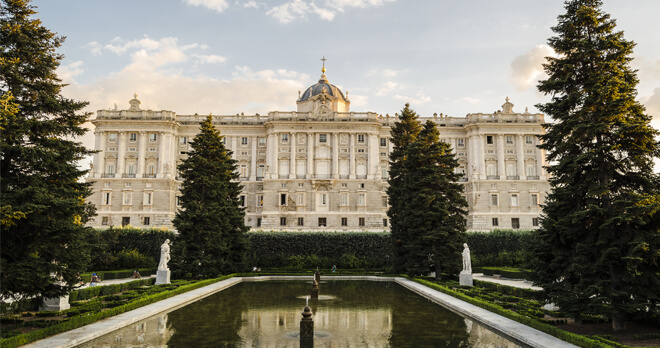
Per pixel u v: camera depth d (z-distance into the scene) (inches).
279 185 3494.1
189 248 1827.0
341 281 1920.5
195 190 1882.4
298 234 2506.2
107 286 1322.6
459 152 3762.3
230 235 2032.5
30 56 852.6
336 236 2507.4
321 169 3570.4
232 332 837.2
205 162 1889.8
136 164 3558.1
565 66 855.7
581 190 835.4
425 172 1876.2
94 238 1919.3
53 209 789.9
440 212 1785.2
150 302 1114.1
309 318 786.8
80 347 717.9
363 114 3639.3
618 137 800.9
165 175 3516.2
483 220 3535.9
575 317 793.6
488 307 1018.7
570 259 817.5
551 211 856.3
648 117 815.1
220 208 1863.9
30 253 799.7
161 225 3432.6
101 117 3599.9
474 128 3686.0
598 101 797.9
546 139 915.4
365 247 2491.4
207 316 1005.8
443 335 816.3
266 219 3430.1
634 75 832.3
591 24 866.1
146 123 3570.4
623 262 757.3
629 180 822.5
